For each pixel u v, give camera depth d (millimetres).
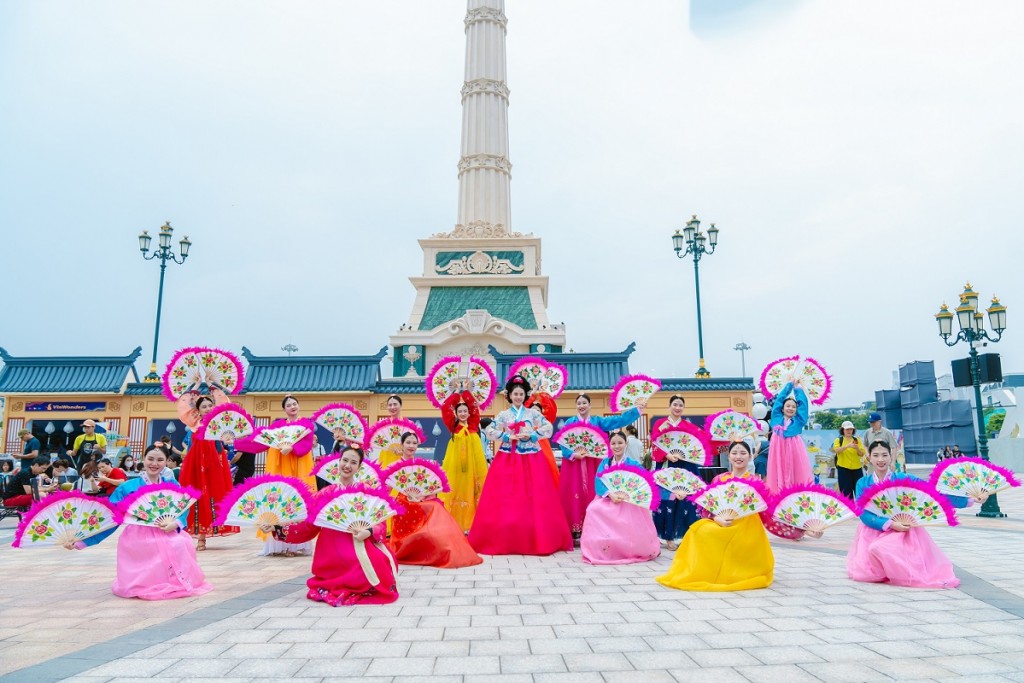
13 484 12125
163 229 23750
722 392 20391
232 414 8602
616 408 9891
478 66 35062
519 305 29641
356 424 9734
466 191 33969
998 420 41062
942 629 4621
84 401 20391
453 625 4789
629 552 7535
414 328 29125
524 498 8250
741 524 6230
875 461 6699
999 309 15008
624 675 3693
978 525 11000
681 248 25000
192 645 4297
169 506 6004
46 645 4328
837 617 4969
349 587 5562
